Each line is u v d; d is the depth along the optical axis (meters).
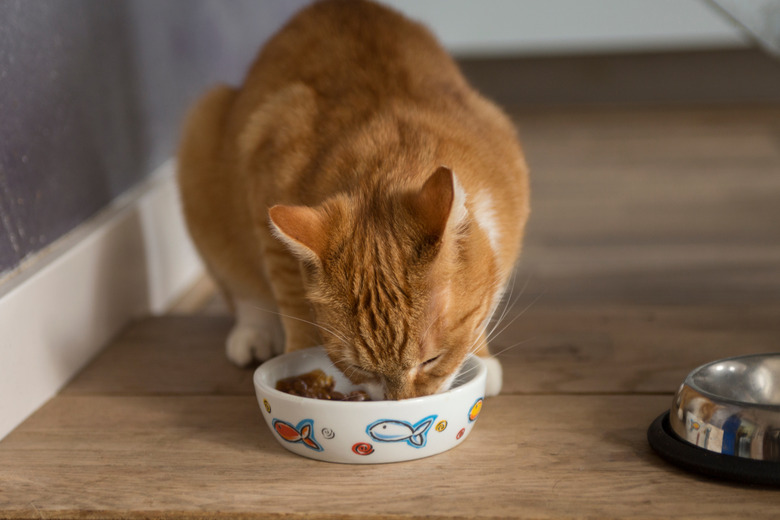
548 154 4.68
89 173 2.19
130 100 2.48
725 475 1.36
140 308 2.40
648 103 5.75
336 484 1.41
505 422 1.63
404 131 1.70
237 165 2.01
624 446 1.52
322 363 1.71
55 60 2.01
